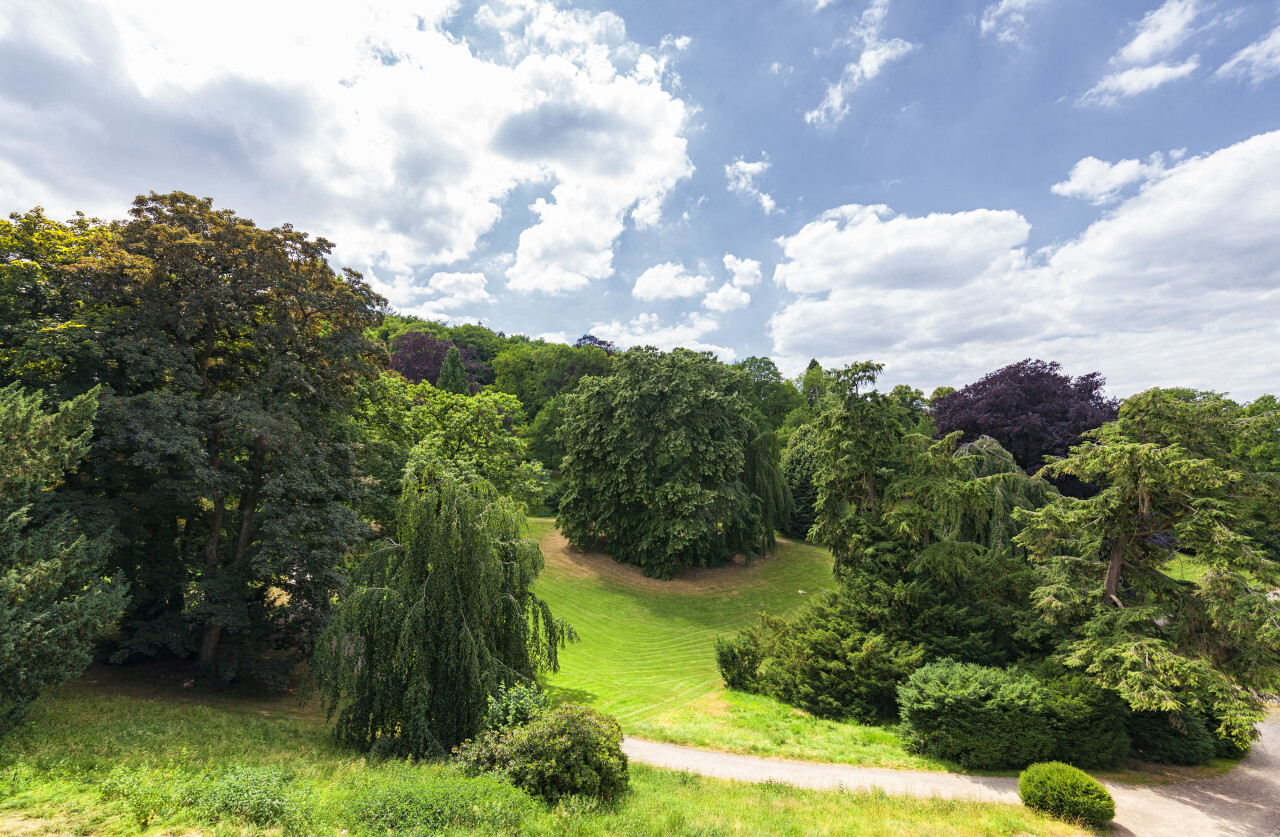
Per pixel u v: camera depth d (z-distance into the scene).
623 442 36.38
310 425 19.08
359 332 20.38
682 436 34.59
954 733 15.77
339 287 19.67
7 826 6.55
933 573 19.27
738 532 38.69
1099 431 17.12
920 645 18.41
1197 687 13.46
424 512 14.62
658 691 21.70
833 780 14.46
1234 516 14.01
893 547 19.89
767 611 32.69
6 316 15.29
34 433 10.87
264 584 17.98
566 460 38.75
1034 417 34.47
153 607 17.77
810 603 22.00
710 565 38.94
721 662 22.67
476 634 14.16
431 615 13.88
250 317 18.17
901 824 11.09
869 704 18.92
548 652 15.68
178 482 15.30
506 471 31.56
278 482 16.52
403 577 14.27
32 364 15.19
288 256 18.72
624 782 11.23
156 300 16.41
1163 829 12.75
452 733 13.35
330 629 13.54
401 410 27.72
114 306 16.47
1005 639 18.78
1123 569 17.09
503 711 12.87
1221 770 16.66
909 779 14.82
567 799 9.76
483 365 78.50
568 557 38.22
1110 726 15.87
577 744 10.74
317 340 19.69
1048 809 12.55
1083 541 17.48
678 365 36.81
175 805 7.40
